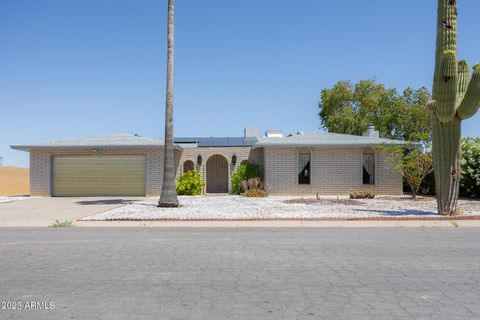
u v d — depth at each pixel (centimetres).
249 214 1480
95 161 2480
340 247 876
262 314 469
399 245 900
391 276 633
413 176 2139
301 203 1917
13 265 711
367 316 462
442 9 1337
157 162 2452
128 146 2392
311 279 616
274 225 1255
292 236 1036
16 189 3550
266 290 561
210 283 596
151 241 960
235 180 2527
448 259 754
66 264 718
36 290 564
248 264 716
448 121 1346
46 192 2452
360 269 678
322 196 2375
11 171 5191
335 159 2439
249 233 1094
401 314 469
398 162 2259
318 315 465
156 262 732
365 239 985
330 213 1505
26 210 1673
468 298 527
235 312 475
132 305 502
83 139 2602
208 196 2411
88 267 695
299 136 2609
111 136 2706
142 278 624
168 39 1706
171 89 1725
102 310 484
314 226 1238
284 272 659
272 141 2447
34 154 2461
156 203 1969
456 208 1389
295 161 2434
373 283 595
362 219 1323
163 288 572
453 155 1367
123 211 1600
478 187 2156
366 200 2072
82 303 509
